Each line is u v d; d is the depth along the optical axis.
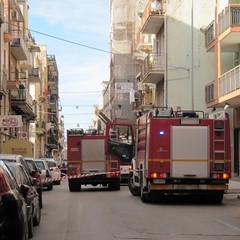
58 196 23.16
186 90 37.62
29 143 37.38
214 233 11.58
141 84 49.00
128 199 20.81
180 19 38.25
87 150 27.20
